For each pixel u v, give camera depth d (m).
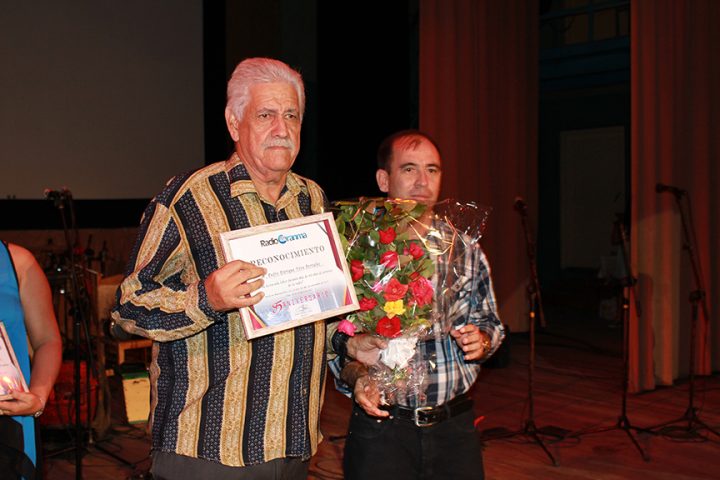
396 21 7.93
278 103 1.68
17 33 6.21
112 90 6.71
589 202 10.98
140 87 6.87
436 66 6.58
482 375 5.95
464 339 1.96
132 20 6.80
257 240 1.59
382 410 1.96
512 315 7.62
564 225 11.20
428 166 2.18
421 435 2.02
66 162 6.51
